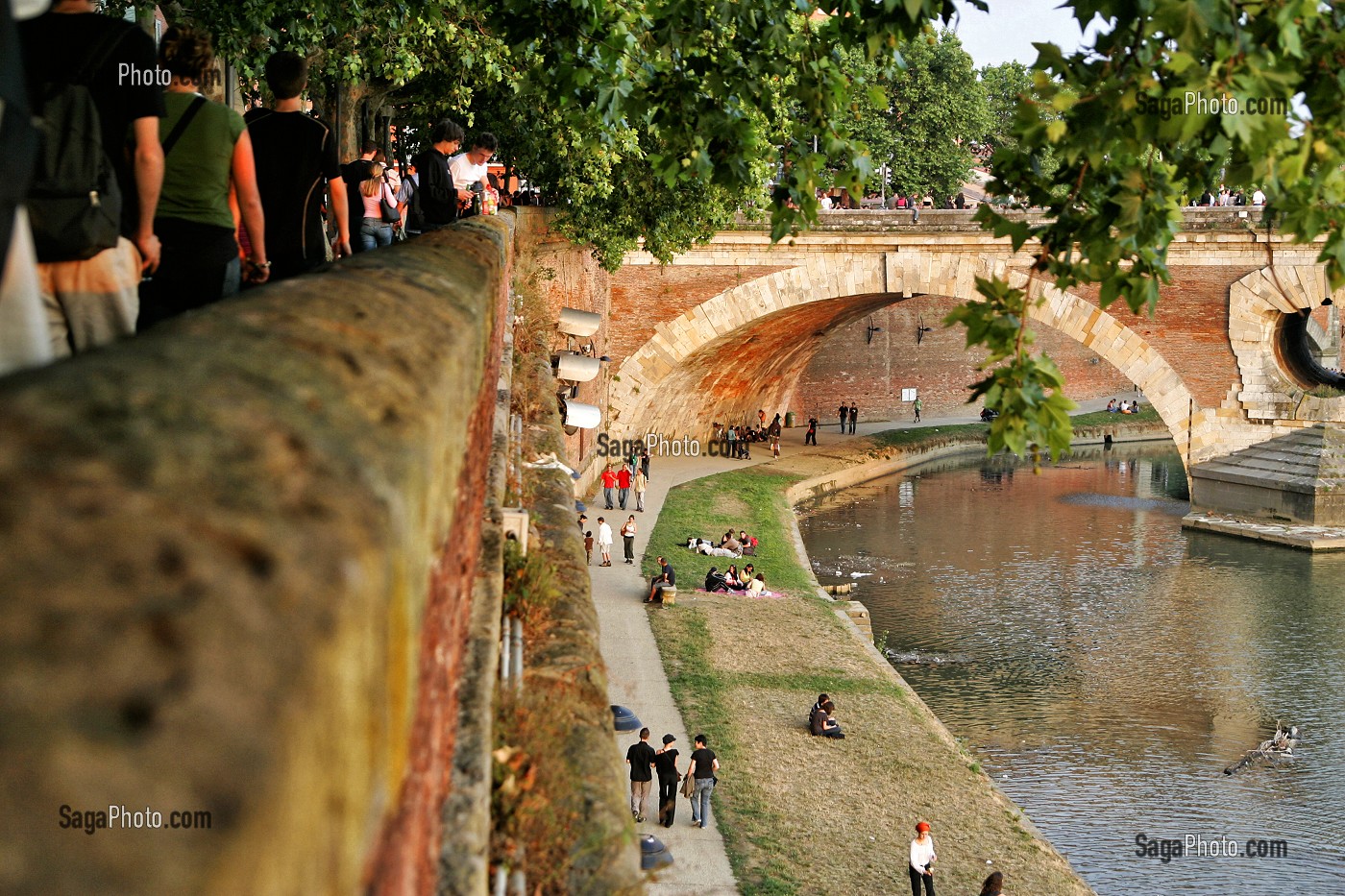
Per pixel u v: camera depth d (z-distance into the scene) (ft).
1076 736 97.25
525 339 70.28
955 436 248.52
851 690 92.27
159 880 3.28
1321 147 18.81
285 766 3.83
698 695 88.89
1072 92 19.51
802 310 175.01
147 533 4.20
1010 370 20.06
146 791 3.40
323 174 28.30
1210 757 93.35
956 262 159.33
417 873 9.29
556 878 17.74
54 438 4.63
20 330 9.41
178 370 5.98
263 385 6.32
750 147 32.71
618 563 130.52
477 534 21.99
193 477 4.75
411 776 8.60
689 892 60.39
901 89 205.05
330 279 11.64
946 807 73.97
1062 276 21.39
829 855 66.08
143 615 3.84
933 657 116.57
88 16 16.88
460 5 70.18
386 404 7.66
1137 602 134.31
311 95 77.10
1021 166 21.84
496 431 37.06
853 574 147.33
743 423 230.68
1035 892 64.49
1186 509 185.57
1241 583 140.97
